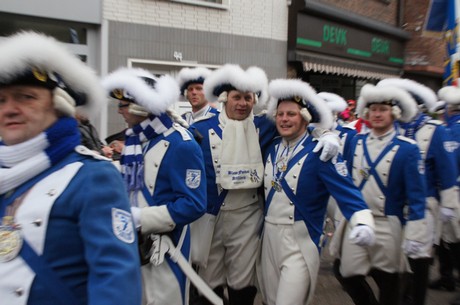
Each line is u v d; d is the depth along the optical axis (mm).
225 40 8477
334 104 5566
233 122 3168
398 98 3281
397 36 13141
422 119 4188
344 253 3344
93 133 3533
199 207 2447
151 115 2486
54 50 1411
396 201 3303
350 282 3379
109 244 1352
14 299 1325
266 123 3254
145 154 2498
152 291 2439
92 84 1536
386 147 3334
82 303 1386
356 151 3494
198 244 3107
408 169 3199
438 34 6973
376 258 3295
